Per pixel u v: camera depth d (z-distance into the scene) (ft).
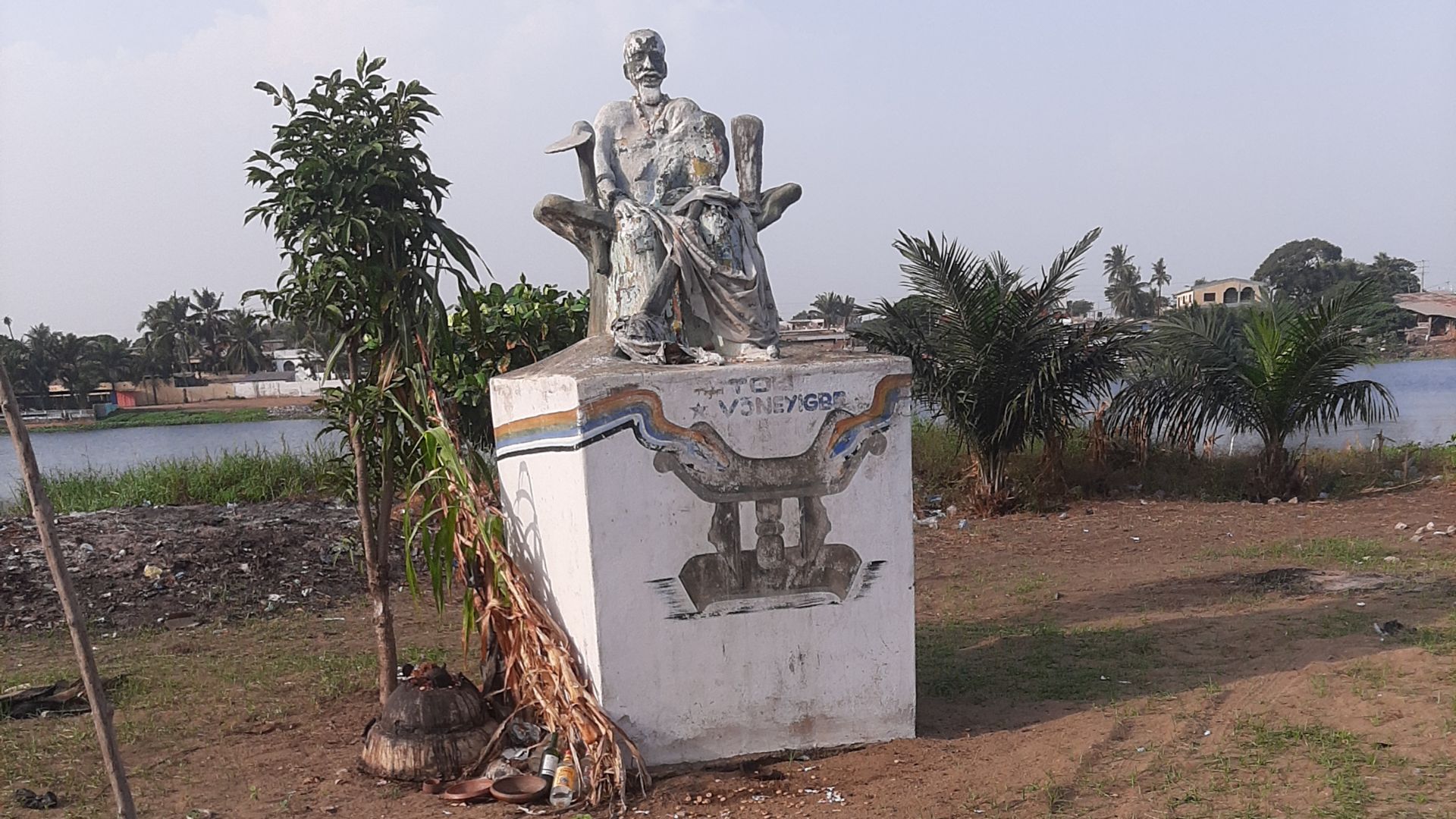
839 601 19.29
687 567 18.52
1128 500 51.06
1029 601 31.63
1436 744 16.78
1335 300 48.75
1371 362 51.83
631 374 18.10
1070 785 16.62
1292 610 27.40
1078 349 47.65
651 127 21.65
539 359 32.94
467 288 22.79
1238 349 52.80
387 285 21.33
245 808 17.66
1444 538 37.81
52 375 203.62
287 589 35.58
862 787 17.51
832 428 19.11
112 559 36.52
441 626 31.58
